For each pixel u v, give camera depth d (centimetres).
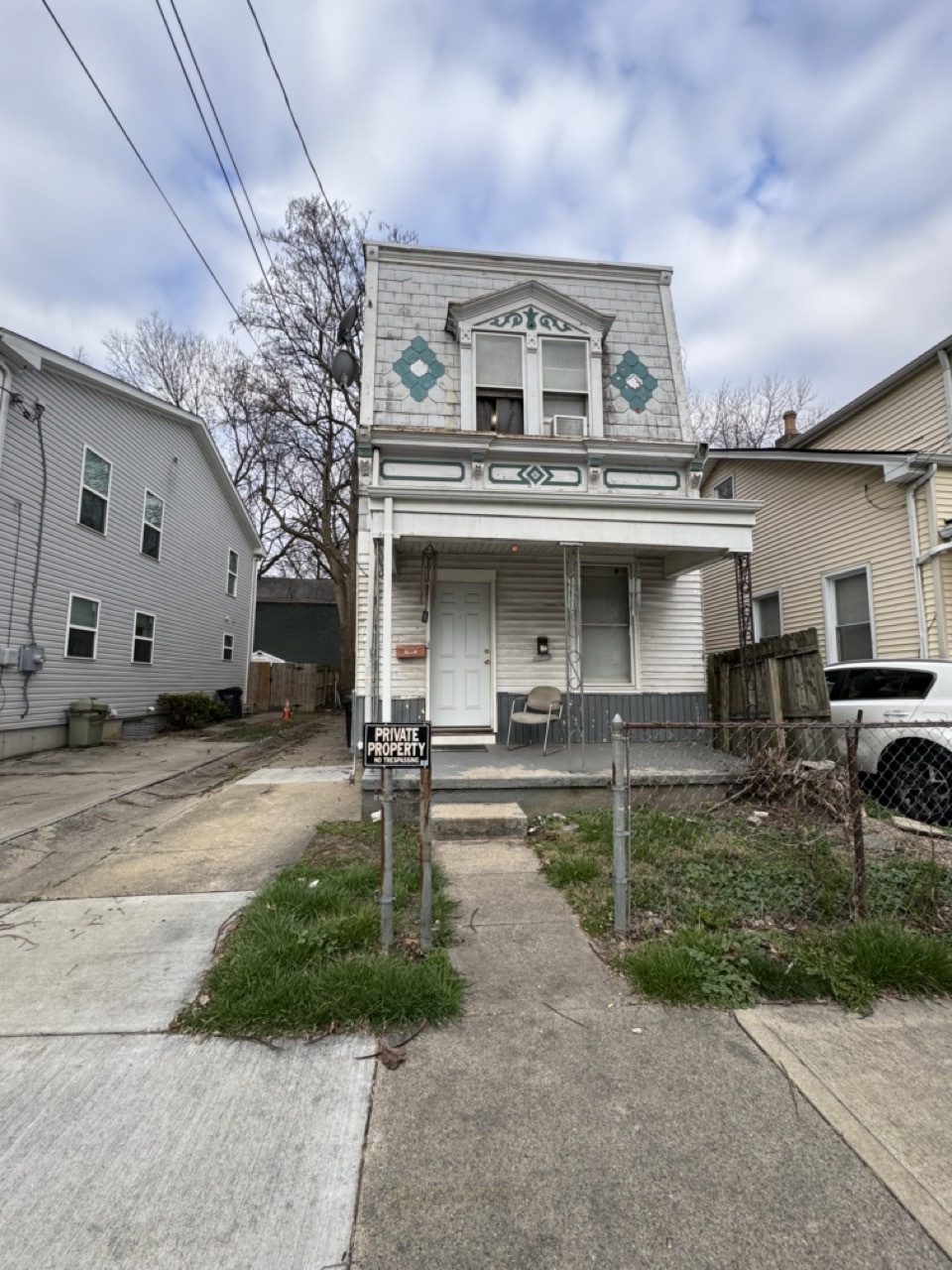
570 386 841
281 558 2617
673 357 879
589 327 846
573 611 741
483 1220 167
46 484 1054
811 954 299
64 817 576
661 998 275
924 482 876
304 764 942
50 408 1066
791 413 1291
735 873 405
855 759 347
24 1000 276
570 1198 175
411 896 378
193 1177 182
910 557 896
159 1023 259
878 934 305
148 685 1397
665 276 906
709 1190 177
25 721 1009
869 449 1084
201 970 301
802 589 1102
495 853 471
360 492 752
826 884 352
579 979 293
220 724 1609
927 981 281
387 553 639
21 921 359
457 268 866
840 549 1023
